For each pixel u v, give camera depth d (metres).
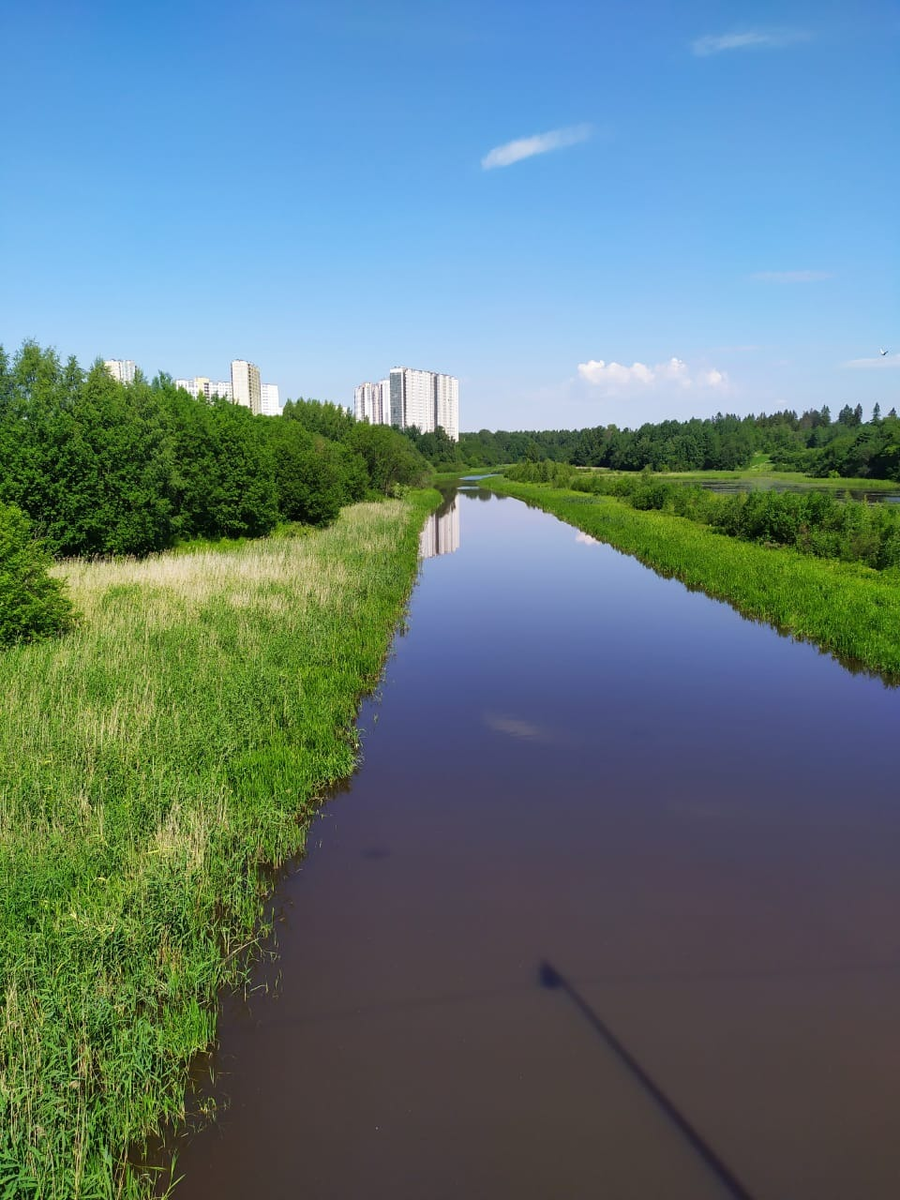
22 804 7.32
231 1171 4.44
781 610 18.17
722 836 8.10
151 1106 4.75
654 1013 5.55
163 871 6.56
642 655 15.52
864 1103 4.79
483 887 7.19
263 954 6.27
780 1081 4.95
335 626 15.43
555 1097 4.87
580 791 9.24
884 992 5.73
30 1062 4.71
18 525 13.52
